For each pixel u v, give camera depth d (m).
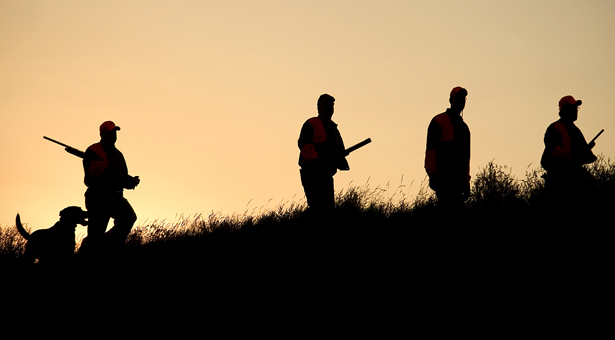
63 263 13.23
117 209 14.09
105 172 14.15
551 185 14.07
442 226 12.24
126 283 12.32
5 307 12.07
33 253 13.72
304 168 14.02
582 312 10.12
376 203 13.71
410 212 13.17
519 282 10.75
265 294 11.41
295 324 10.73
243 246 12.70
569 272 10.88
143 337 11.17
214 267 12.30
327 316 10.71
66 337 11.35
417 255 11.51
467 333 9.99
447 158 13.17
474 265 11.16
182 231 14.05
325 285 11.25
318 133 14.11
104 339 11.23
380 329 10.29
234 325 11.01
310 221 13.03
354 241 12.12
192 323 11.23
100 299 12.04
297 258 11.95
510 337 9.83
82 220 14.25
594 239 11.64
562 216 12.52
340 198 13.76
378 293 10.88
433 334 10.05
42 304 12.09
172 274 12.32
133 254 13.23
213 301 11.54
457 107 13.48
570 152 14.21
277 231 12.95
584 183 14.02
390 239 12.03
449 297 10.60
